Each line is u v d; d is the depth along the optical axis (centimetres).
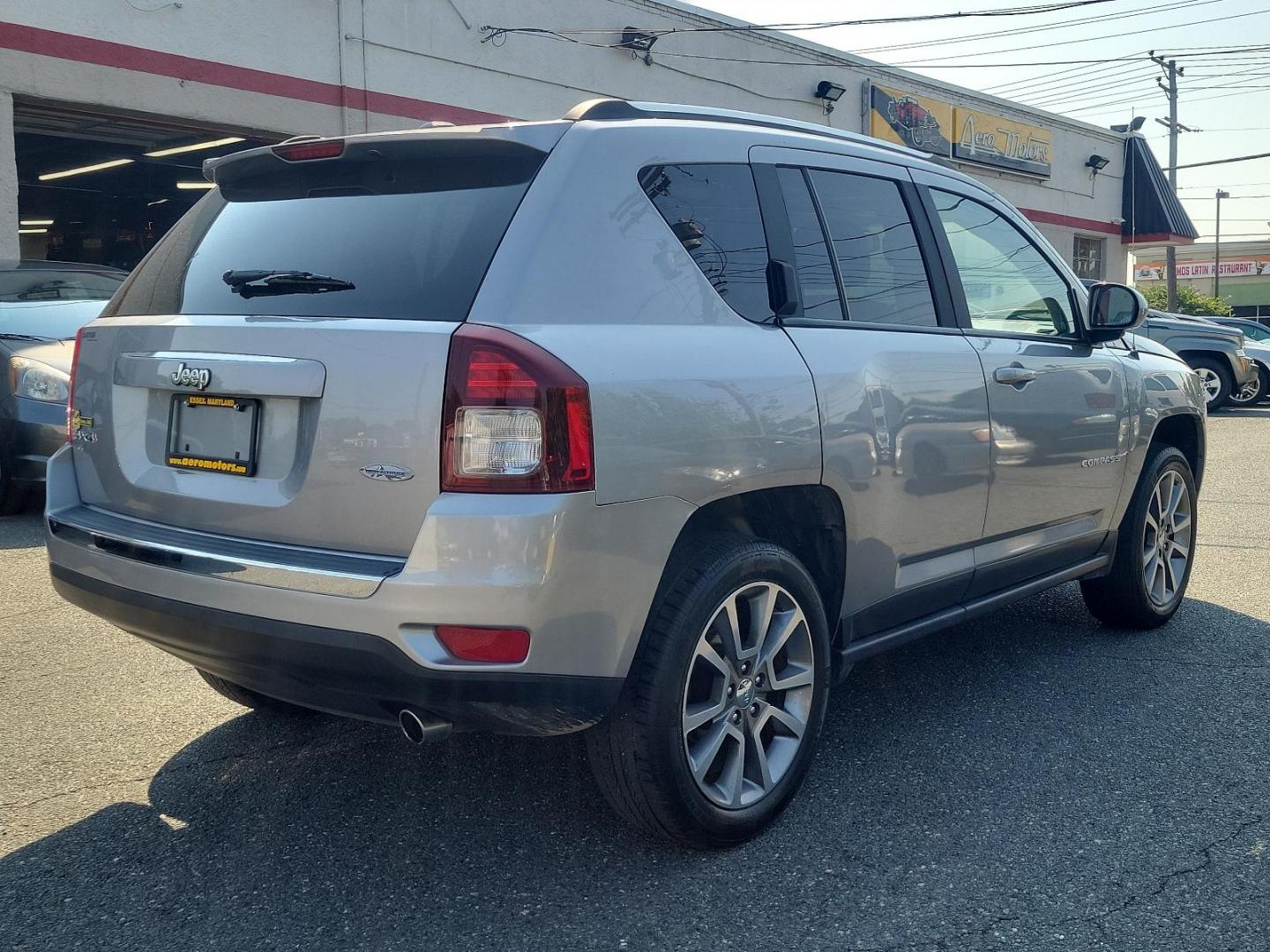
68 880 277
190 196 1588
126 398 299
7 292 784
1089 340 439
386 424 246
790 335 308
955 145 2284
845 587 327
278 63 1310
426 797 324
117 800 321
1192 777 337
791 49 1942
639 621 258
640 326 271
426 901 267
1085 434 419
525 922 258
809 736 310
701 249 297
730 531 290
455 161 285
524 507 238
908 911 262
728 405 277
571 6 1603
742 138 324
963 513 363
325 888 274
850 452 312
